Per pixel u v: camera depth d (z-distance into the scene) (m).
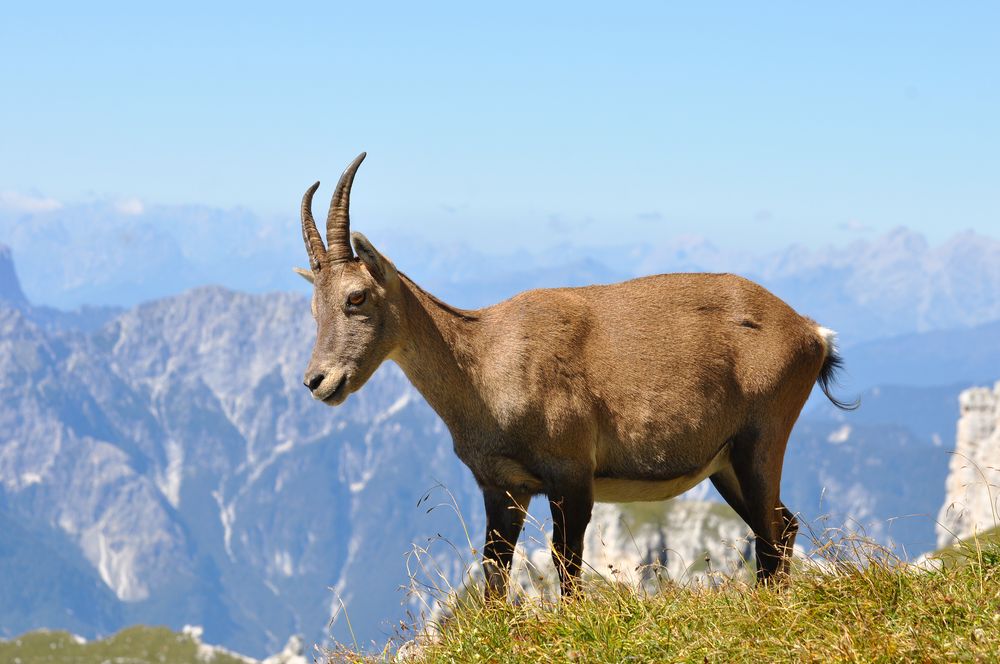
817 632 13.52
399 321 19.70
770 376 20.64
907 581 14.30
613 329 20.30
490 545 19.80
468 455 20.11
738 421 20.70
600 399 19.88
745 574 17.27
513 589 16.95
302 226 20.30
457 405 19.92
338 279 19.67
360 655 15.79
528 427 19.38
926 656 12.27
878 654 12.52
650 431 20.06
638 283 21.09
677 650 13.66
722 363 20.42
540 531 18.45
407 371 20.28
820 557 15.72
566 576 17.70
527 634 14.90
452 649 15.05
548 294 20.50
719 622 14.20
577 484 19.44
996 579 13.93
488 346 19.80
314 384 19.52
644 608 14.85
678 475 20.45
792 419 21.36
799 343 21.02
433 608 16.17
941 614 13.25
